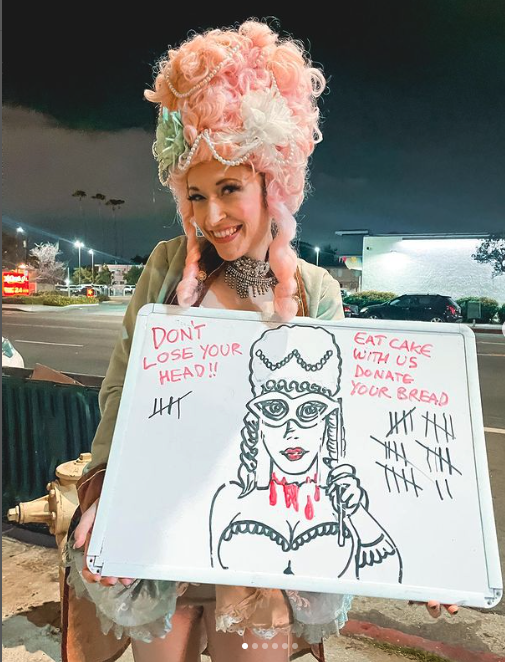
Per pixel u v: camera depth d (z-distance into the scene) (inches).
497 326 613.0
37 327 533.3
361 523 37.7
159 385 41.5
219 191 42.3
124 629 47.3
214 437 40.0
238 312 43.7
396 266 788.6
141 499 38.1
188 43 42.3
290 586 35.9
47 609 81.7
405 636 77.9
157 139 45.8
